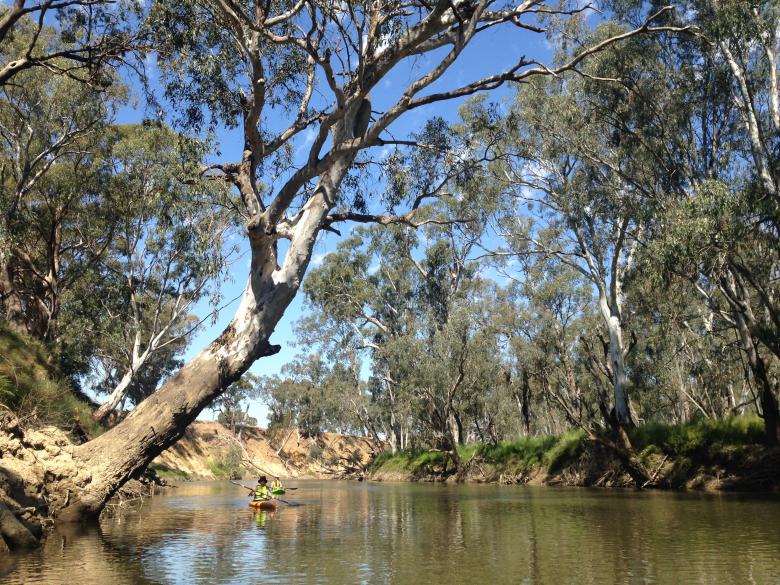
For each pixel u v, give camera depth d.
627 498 18.66
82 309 30.25
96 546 9.66
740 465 20.86
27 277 31.59
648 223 20.44
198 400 12.96
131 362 30.22
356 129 15.09
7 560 8.27
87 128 26.02
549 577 6.77
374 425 62.62
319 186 14.32
